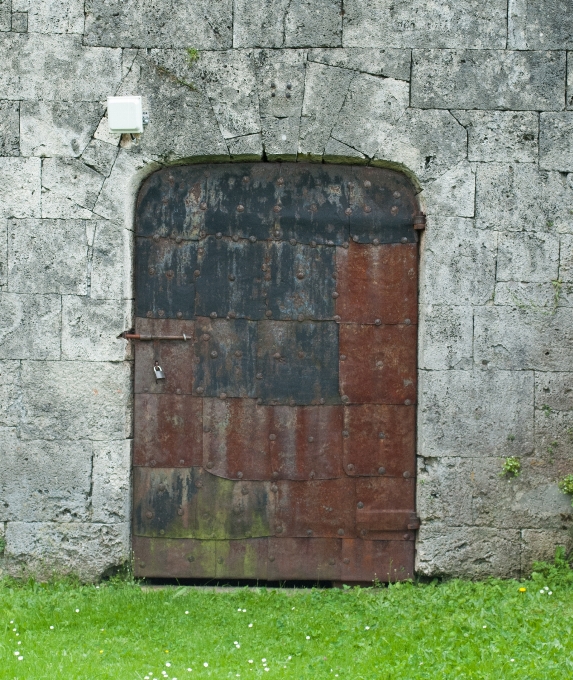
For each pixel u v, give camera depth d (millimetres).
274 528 5355
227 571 5375
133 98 5102
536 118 5223
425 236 5258
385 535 5359
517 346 5250
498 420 5254
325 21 5191
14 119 5211
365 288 5336
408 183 5344
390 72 5199
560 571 5215
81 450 5254
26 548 5266
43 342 5238
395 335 5344
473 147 5219
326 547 5367
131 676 3914
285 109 5203
